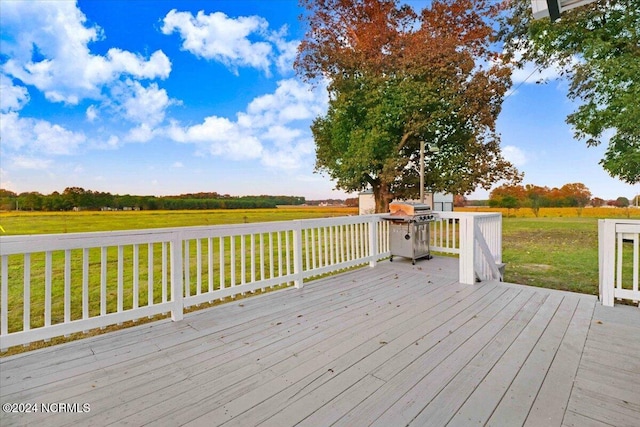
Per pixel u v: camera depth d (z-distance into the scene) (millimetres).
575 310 3139
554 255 7789
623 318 2902
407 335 2594
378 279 4500
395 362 2141
